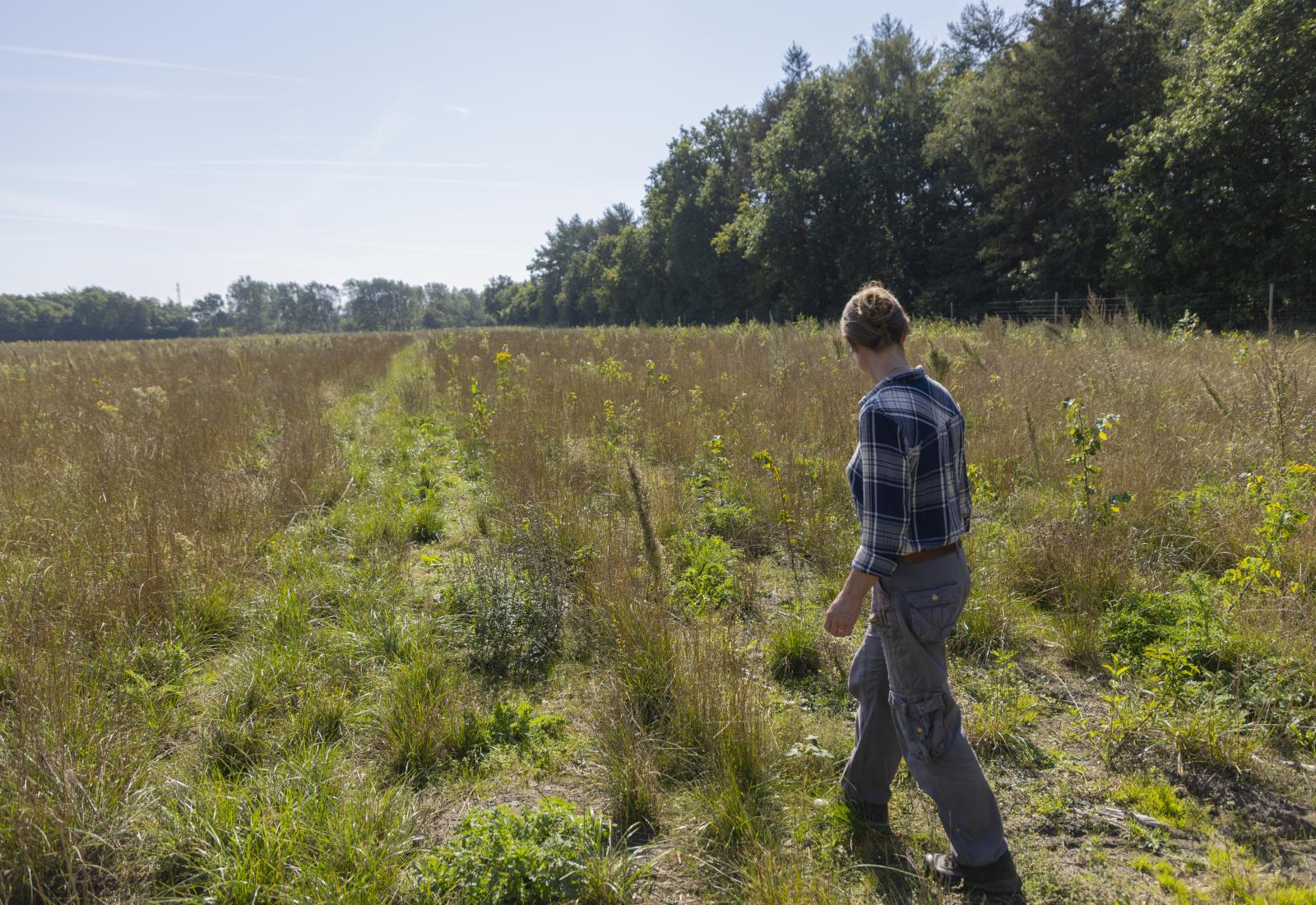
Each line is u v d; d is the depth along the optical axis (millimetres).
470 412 9852
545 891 2271
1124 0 24828
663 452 7418
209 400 10055
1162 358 9727
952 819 2252
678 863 2484
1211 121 18047
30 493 5535
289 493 6176
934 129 31562
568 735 3238
